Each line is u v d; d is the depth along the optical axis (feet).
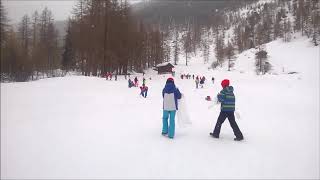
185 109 31.09
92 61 204.44
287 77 241.55
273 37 534.37
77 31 212.02
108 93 82.43
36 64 224.33
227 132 33.86
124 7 237.04
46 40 263.70
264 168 22.26
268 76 259.39
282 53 389.60
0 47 196.75
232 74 315.58
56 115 41.86
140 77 235.40
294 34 481.05
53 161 22.08
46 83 100.12
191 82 197.16
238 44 536.01
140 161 22.77
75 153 24.12
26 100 57.57
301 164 23.40
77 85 99.40
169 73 309.22
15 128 32.37
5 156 22.86
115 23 212.43
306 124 40.83
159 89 114.73
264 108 60.54
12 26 206.69
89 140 28.17
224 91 29.81
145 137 30.09
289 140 30.96
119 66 234.38
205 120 42.42
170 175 20.25
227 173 21.01
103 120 39.11
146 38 330.13
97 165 21.57
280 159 24.47
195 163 22.77
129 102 63.67
